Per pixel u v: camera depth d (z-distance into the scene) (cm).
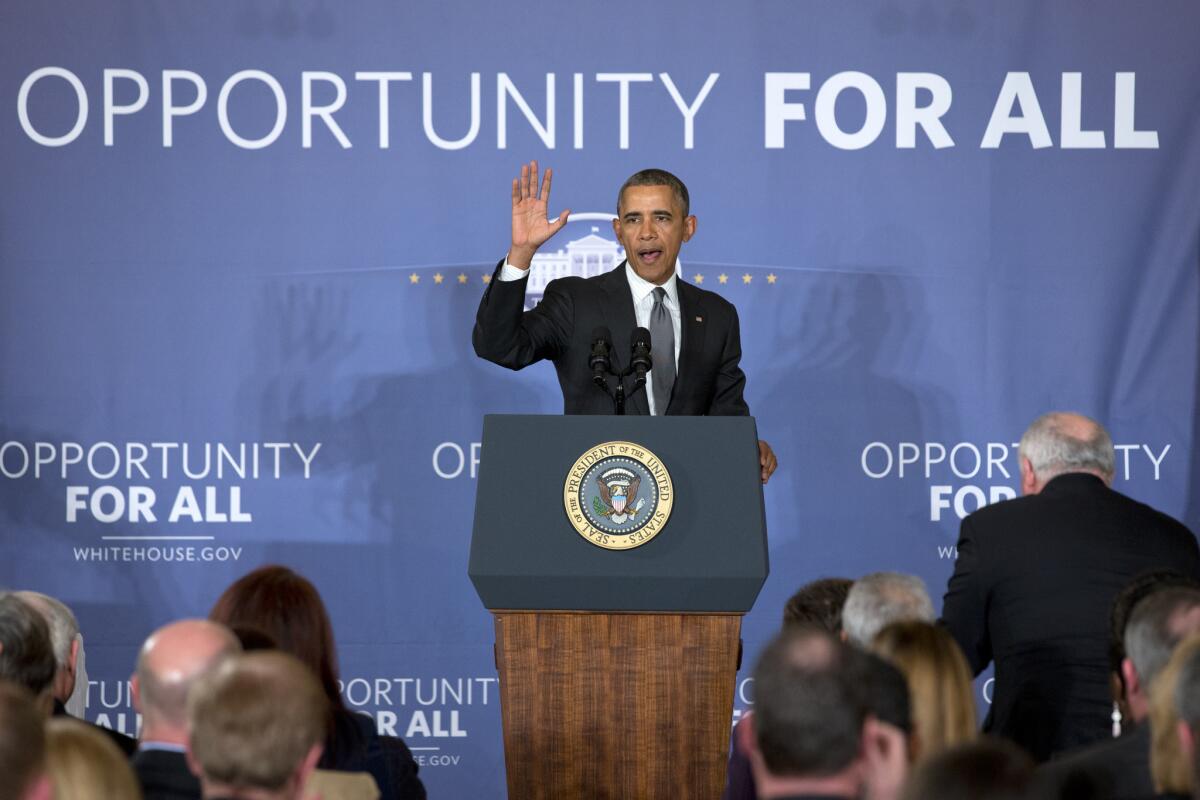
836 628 1036
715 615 1063
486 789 1841
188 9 1839
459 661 1842
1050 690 1092
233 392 1834
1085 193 1861
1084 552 1108
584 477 1070
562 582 1048
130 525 1820
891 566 1862
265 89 1844
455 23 1856
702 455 1083
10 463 1814
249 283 1839
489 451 1084
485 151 1856
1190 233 1858
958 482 1861
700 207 1862
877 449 1864
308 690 627
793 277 1864
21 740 536
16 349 1817
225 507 1830
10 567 1811
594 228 1861
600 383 1214
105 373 1825
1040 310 1861
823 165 1864
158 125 1836
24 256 1822
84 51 1830
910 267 1861
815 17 1864
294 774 614
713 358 1414
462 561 1847
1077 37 1861
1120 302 1861
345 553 1838
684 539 1059
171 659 756
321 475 1839
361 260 1847
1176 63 1861
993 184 1862
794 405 1861
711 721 1062
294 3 1847
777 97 1864
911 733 657
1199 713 614
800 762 578
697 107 1862
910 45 1866
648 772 1062
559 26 1861
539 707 1065
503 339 1308
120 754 585
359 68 1852
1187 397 1859
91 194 1828
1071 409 1861
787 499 1859
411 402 1848
